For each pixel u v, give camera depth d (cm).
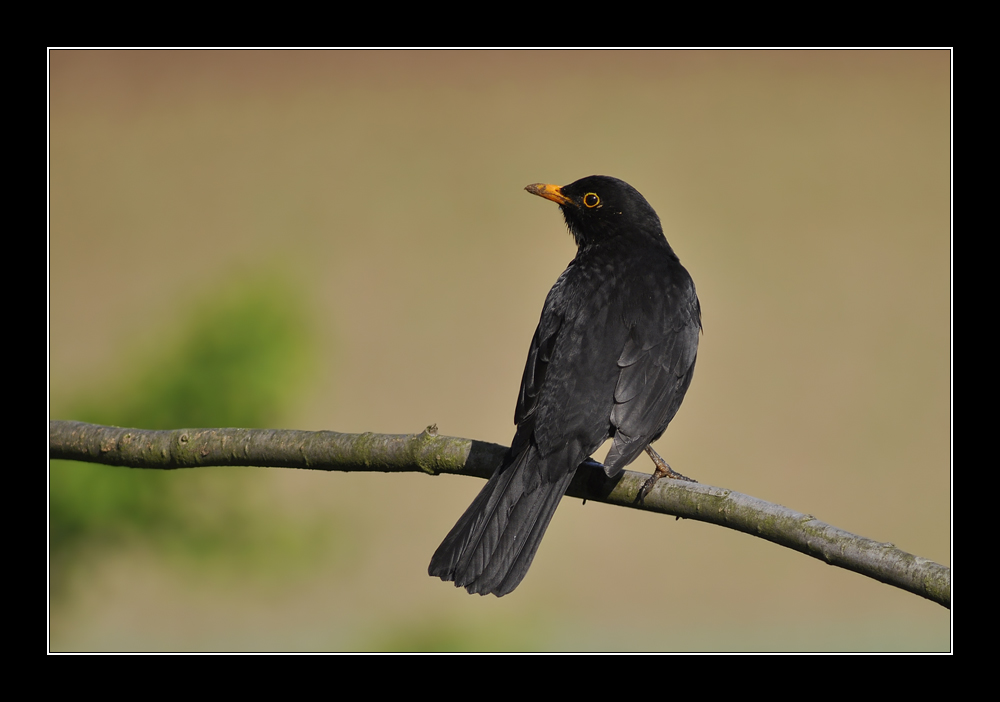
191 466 997
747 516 816
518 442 941
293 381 1291
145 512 1207
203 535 1256
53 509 1152
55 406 1215
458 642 1505
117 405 1230
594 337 993
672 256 1134
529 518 890
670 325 1020
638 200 1141
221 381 1252
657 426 971
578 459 927
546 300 1061
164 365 1256
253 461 973
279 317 1302
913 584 722
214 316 1284
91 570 1217
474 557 862
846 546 756
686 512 867
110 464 1020
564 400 955
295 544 1317
